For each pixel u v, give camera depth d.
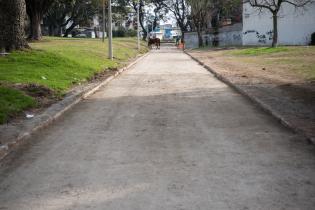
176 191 5.99
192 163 7.25
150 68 27.89
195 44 82.38
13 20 21.06
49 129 10.03
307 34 57.62
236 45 61.53
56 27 78.94
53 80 16.48
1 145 8.07
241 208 5.41
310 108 11.58
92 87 16.59
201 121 10.66
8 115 10.44
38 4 39.97
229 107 12.56
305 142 8.52
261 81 17.91
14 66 18.05
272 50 39.38
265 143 8.48
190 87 17.28
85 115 11.66
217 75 21.39
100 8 75.69
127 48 47.75
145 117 11.23
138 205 5.54
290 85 16.42
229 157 7.57
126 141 8.79
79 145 8.55
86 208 5.48
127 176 6.64
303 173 6.70
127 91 16.38
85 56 26.86
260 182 6.32
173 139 8.90
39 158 7.71
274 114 10.95
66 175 6.75
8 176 6.77
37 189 6.17
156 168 7.00
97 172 6.86
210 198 5.73
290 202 5.59
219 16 75.69
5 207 5.56
